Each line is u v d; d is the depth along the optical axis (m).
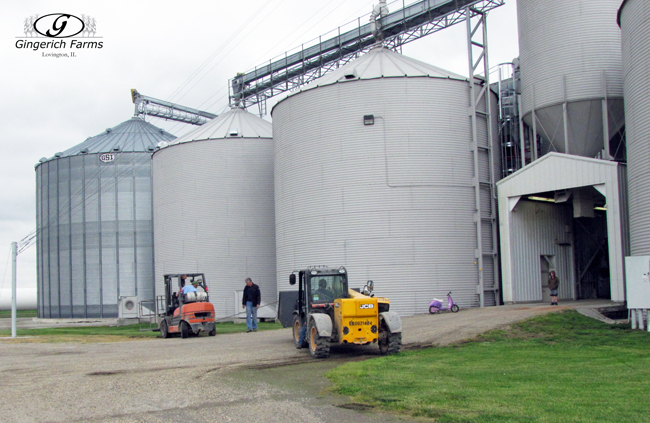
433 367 15.21
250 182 46.22
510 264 33.28
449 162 34.31
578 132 33.53
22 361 19.38
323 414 10.85
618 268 27.31
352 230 33.75
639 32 25.42
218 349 21.36
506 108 42.66
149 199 57.34
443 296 33.00
